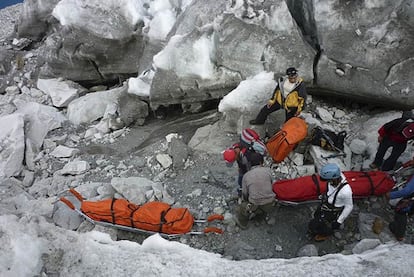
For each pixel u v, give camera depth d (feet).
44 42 44.37
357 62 26.05
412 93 25.71
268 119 27.04
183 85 28.32
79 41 34.78
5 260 16.76
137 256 18.21
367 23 25.02
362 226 21.31
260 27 26.16
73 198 24.61
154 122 32.01
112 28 33.53
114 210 21.80
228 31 26.27
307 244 21.09
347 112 28.53
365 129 26.53
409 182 19.19
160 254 18.51
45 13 44.01
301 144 25.02
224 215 22.52
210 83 27.73
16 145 29.09
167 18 32.65
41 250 17.72
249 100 26.09
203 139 27.53
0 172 28.40
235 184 24.23
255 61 26.73
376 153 23.59
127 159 28.19
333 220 19.76
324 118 27.71
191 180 25.22
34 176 28.78
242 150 20.86
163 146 27.99
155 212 21.79
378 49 25.29
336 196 18.74
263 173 20.03
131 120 31.53
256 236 21.58
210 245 21.49
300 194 21.80
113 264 17.69
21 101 37.29
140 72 33.73
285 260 18.28
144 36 33.40
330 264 17.54
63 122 33.81
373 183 21.88
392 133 21.94
